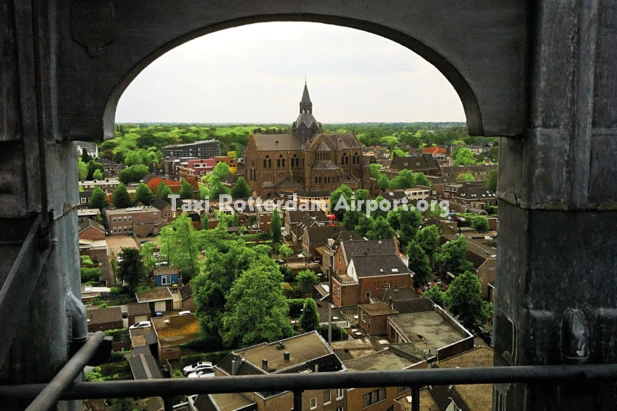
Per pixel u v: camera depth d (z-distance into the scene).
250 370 20.23
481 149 167.62
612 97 2.44
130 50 2.44
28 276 2.16
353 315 35.88
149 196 84.62
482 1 2.52
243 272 30.70
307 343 22.38
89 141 2.46
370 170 106.19
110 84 2.43
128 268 41.94
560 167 2.45
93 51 2.41
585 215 2.47
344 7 2.49
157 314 37.94
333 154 100.31
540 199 2.46
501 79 2.55
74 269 2.63
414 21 2.52
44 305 2.33
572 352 2.41
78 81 2.41
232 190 93.94
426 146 182.88
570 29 2.42
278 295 29.72
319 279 45.53
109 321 34.22
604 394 2.44
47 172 2.30
